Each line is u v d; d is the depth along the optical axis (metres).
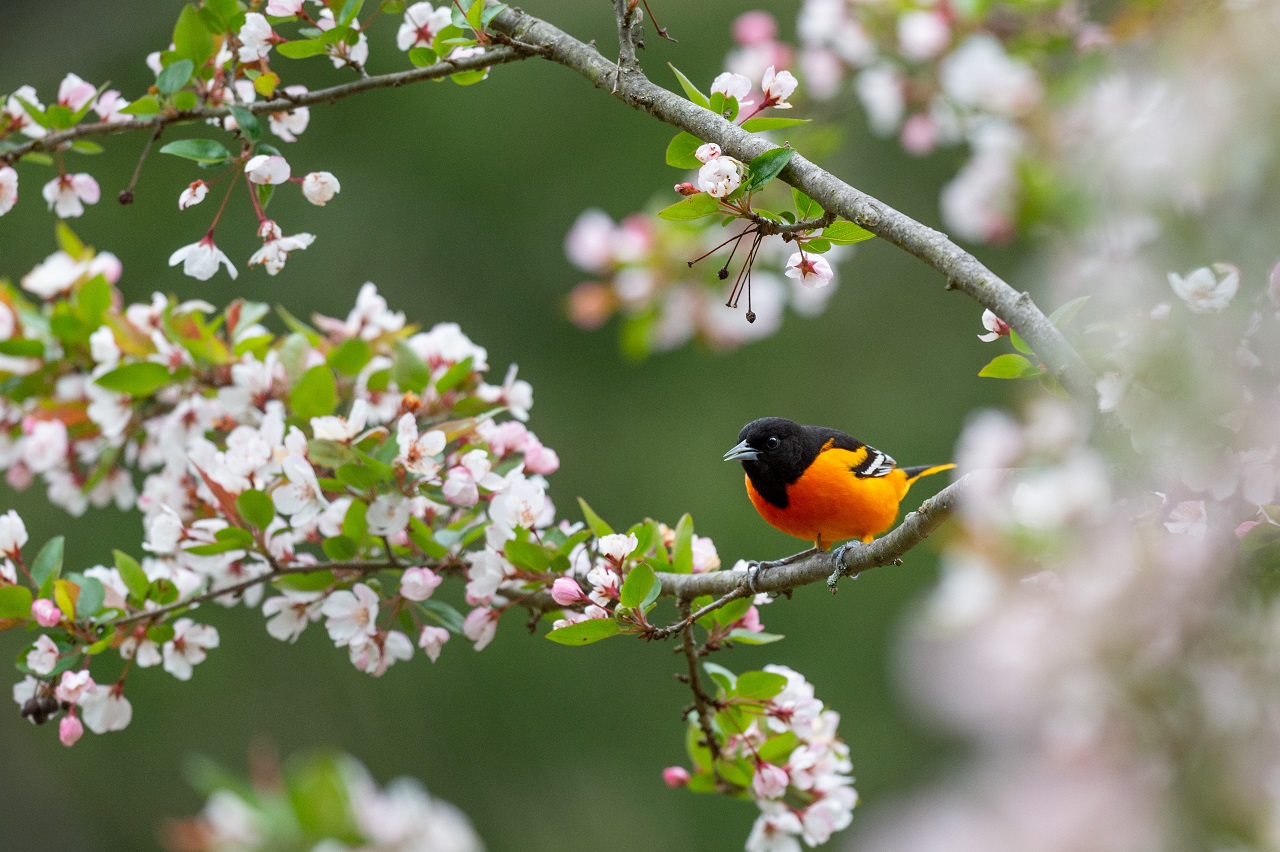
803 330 24.11
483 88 23.59
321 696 21.44
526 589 8.52
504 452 9.13
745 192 6.70
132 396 9.57
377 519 7.96
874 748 21.48
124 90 23.03
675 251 12.86
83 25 23.53
